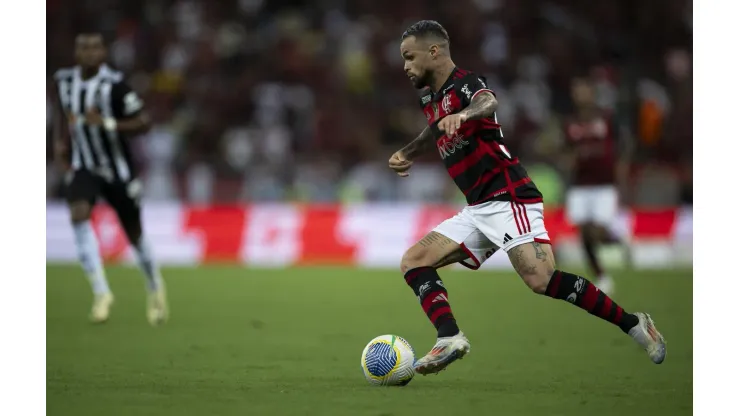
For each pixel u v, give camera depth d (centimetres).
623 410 1877
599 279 4447
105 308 3419
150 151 7412
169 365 2469
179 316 3650
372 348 2133
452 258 2192
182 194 6838
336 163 7350
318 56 8494
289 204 6819
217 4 8900
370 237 6309
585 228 4444
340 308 3922
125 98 3325
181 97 8131
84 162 3353
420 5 8962
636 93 7738
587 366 2469
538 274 2086
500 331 3216
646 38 8725
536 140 7344
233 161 7356
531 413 1825
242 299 4253
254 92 8194
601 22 8806
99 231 6191
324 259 6288
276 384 2162
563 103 8206
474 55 8525
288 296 4381
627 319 2119
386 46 8631
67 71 3362
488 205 2122
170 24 8712
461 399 1962
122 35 8631
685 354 2705
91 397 2003
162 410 1855
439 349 2073
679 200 6425
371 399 1956
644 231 6159
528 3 8894
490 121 2117
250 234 6356
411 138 7919
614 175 4494
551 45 8575
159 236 6347
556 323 3434
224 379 2236
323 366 2455
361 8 9025
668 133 7831
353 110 8125
